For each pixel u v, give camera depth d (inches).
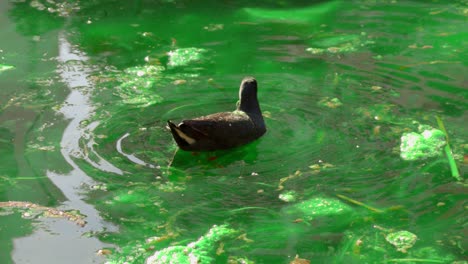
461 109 370.3
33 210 289.3
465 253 262.5
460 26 488.4
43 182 307.7
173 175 315.6
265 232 276.5
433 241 270.1
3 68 427.5
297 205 293.4
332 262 258.5
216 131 334.6
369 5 537.0
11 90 397.4
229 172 319.9
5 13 522.6
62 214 286.8
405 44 458.9
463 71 416.2
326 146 336.8
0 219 283.6
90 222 282.7
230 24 501.0
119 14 523.2
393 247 266.8
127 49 458.9
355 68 423.2
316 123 358.9
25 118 363.9
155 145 338.0
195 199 298.5
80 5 541.3
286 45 461.1
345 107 374.0
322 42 465.1
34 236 273.4
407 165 319.9
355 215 286.8
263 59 438.6
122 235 275.0
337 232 276.7
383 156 327.0
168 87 399.9
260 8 534.0
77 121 359.6
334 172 315.6
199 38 476.1
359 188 304.2
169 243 270.2
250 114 353.1
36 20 509.7
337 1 546.0
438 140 338.3
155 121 360.2
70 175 312.7
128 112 369.4
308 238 273.0
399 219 283.9
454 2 538.9
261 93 391.9
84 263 258.1
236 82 405.7
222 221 283.3
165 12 527.2
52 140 341.4
